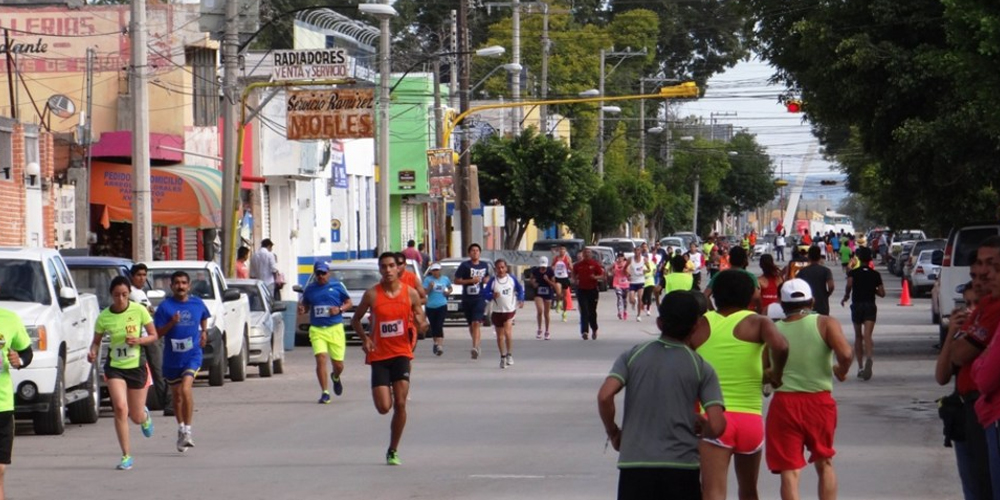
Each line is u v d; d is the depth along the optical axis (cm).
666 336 1800
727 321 2080
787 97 6712
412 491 2680
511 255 9844
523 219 13525
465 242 10100
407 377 3052
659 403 1767
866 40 5722
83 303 4044
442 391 4588
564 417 3828
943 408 2034
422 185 12900
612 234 18600
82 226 7006
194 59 8369
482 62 18338
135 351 3189
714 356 2069
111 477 2938
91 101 7381
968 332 1975
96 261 4631
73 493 2731
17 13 8000
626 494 1775
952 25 4203
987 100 4234
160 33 8125
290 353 6719
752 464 2097
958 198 6016
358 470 2967
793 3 6206
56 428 3700
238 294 5169
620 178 18075
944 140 5566
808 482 2727
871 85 5816
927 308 9700
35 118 7875
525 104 9425
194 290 4978
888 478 2742
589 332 7725
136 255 5391
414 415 3956
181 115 8050
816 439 2248
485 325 8631
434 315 6144
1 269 3784
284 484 2798
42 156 6569
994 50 3941
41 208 6469
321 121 7588
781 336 2053
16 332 2534
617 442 1809
